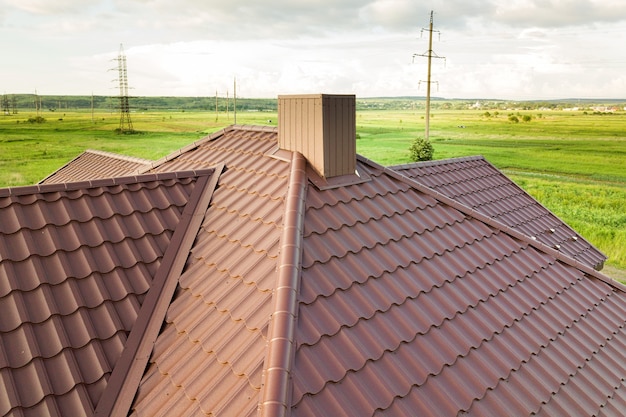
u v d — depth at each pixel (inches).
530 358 222.7
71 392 179.2
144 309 213.9
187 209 273.9
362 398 166.2
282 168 282.7
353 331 191.5
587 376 229.8
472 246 283.7
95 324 203.8
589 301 287.9
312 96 269.7
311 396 158.6
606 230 1264.8
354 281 214.7
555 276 295.0
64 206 246.1
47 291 207.9
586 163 2409.0
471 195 497.4
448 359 199.3
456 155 2596.0
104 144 3016.7
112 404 178.2
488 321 232.5
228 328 189.9
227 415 150.9
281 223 233.6
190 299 217.0
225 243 243.0
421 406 174.9
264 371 158.4
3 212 232.5
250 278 208.5
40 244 225.3
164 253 245.0
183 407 165.5
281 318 176.1
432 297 229.6
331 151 272.2
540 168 2310.5
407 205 288.7
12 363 181.8
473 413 182.4
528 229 481.7
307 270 209.2
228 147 343.9
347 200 266.1
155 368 189.9
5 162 2444.6
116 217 252.4
